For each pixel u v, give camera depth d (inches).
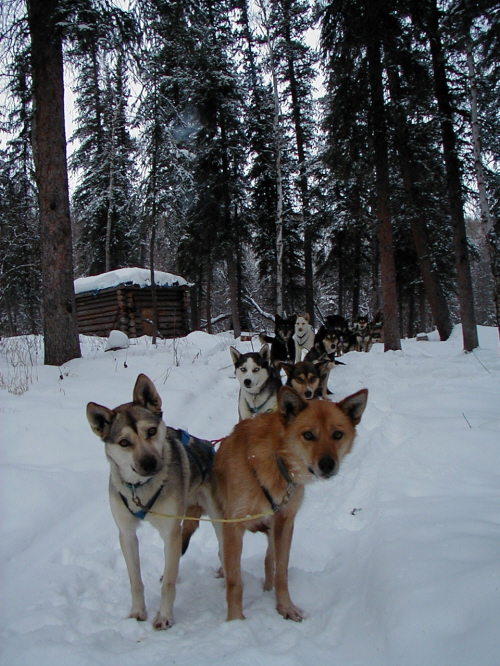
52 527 155.4
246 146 894.4
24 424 219.0
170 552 116.1
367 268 1103.6
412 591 99.1
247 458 119.3
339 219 948.6
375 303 1010.7
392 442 230.2
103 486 189.3
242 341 693.3
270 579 131.0
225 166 852.0
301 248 1027.9
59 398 265.6
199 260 949.8
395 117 519.8
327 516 172.4
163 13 380.2
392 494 170.1
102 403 263.9
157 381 336.5
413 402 289.1
